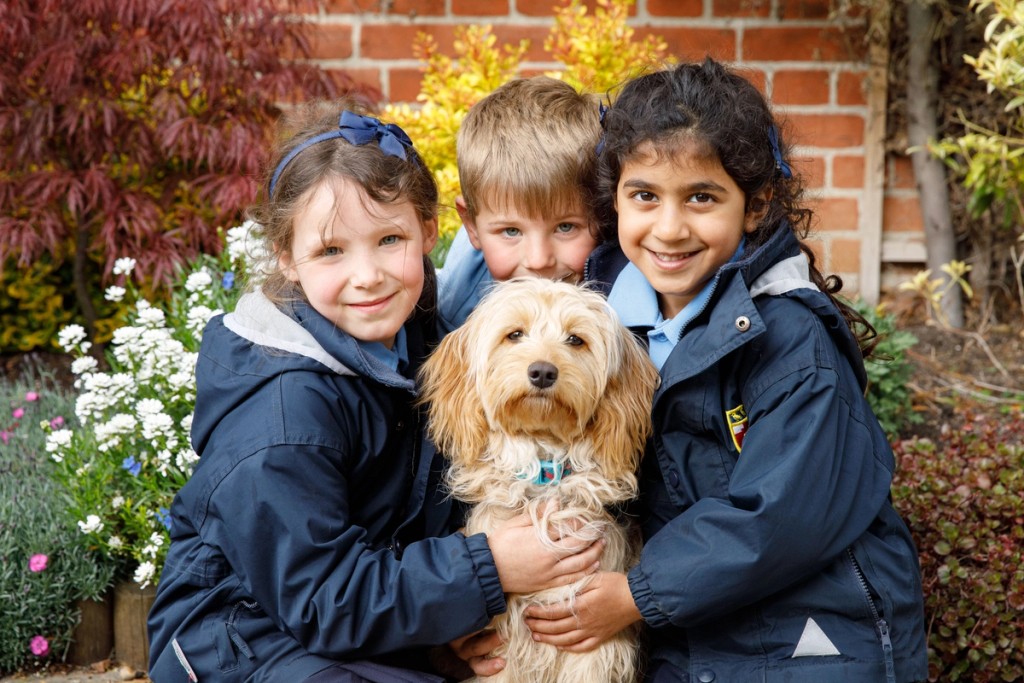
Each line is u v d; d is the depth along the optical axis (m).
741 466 2.77
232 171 5.39
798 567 2.72
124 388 4.11
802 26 6.16
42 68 5.26
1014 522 3.88
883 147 6.27
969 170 5.66
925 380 5.71
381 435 3.00
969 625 3.62
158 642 2.96
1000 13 4.62
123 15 5.04
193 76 5.20
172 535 3.04
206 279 4.35
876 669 2.79
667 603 2.74
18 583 3.99
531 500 2.96
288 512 2.71
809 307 2.92
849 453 2.80
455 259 3.70
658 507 3.11
